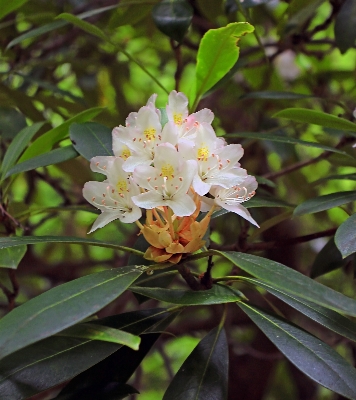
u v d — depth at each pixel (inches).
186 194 18.3
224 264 40.7
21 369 18.3
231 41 22.2
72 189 41.5
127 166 18.8
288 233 36.9
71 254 44.3
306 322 38.8
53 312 16.2
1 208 23.8
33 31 27.1
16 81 39.5
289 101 34.6
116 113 38.7
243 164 38.2
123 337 16.7
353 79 37.6
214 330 20.5
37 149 24.2
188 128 19.3
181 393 18.8
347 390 17.5
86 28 24.7
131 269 18.2
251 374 37.1
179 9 24.3
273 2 34.9
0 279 23.7
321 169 41.4
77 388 19.4
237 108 39.3
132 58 24.8
